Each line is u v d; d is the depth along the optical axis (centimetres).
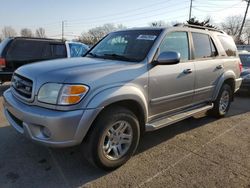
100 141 327
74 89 301
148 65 381
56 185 317
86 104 307
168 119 429
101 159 334
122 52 418
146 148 429
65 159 379
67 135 301
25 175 336
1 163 362
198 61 485
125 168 361
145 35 425
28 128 316
